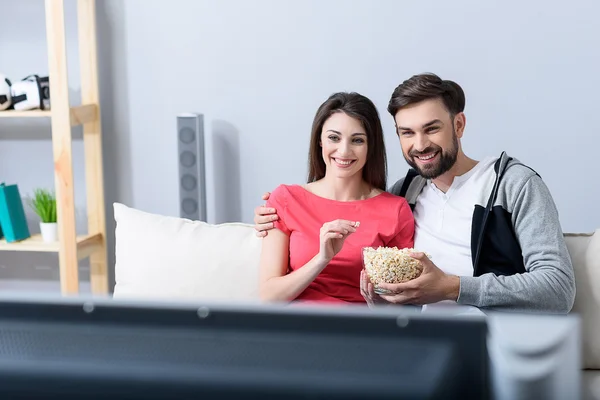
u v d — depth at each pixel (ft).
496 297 6.38
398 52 11.17
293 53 11.42
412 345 2.09
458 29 11.00
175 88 11.75
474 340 2.08
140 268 7.57
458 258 6.93
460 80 11.09
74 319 2.22
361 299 6.98
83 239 11.20
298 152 11.62
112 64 11.84
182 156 11.18
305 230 7.05
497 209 6.81
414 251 6.34
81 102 11.85
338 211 7.11
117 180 12.05
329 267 6.97
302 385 2.06
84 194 12.14
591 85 10.85
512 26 10.89
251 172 11.78
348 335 2.12
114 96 11.89
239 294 7.41
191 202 11.25
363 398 2.03
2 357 2.17
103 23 11.78
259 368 2.09
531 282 6.42
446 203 7.07
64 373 2.15
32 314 2.25
